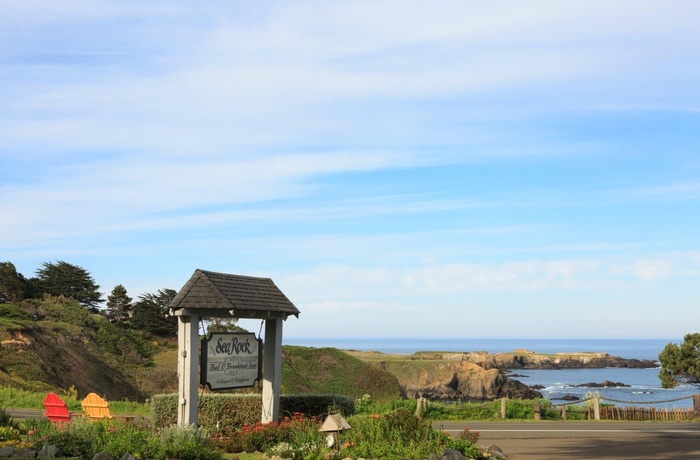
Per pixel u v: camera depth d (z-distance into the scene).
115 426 16.70
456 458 14.23
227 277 19.19
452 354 171.62
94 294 97.69
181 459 14.09
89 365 62.03
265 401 19.52
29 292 83.81
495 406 27.06
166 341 85.56
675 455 16.78
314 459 14.46
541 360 180.00
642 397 90.81
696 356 35.84
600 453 17.14
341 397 21.80
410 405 27.05
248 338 19.20
